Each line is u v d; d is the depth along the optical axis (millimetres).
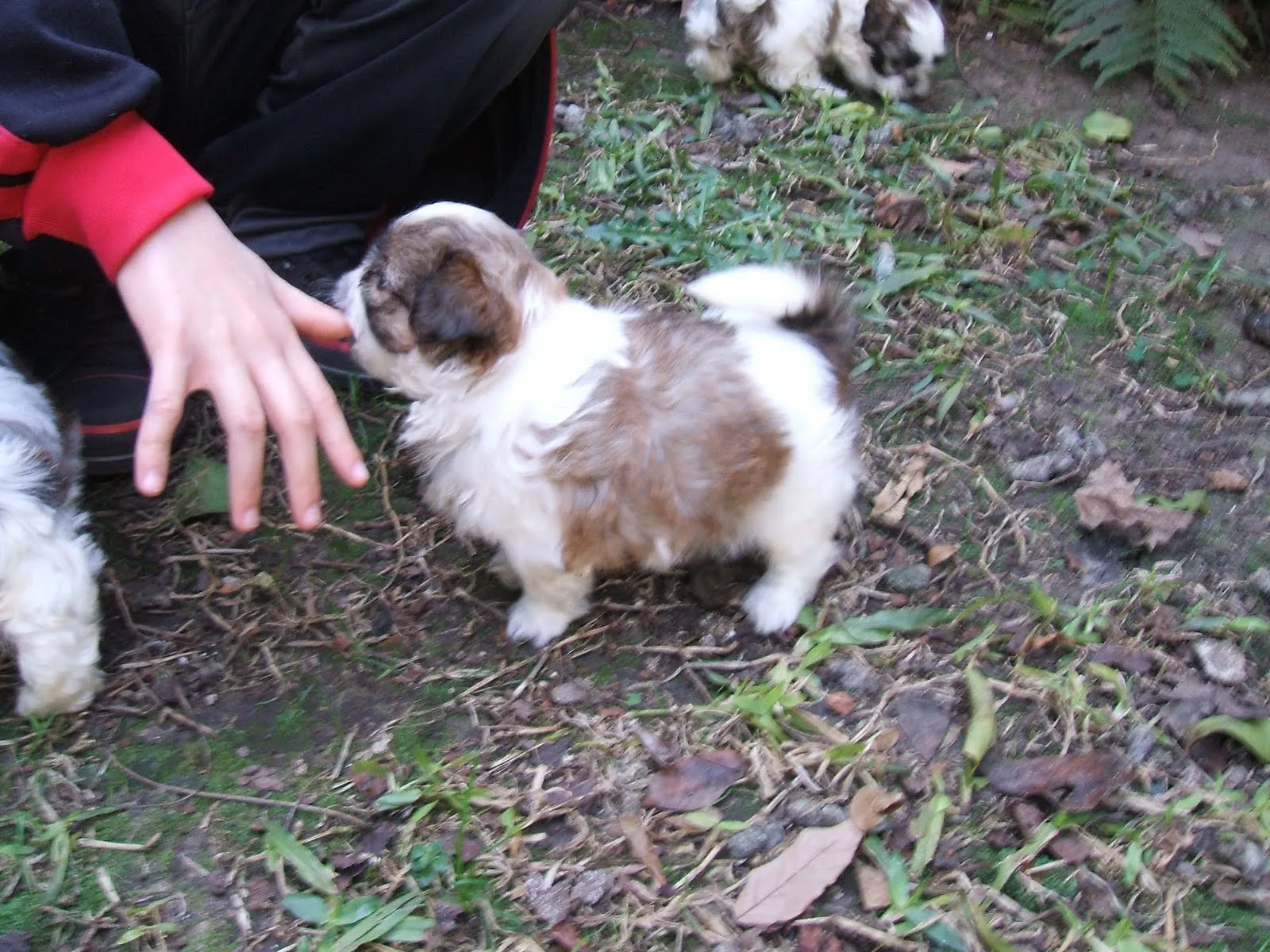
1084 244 1151
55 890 722
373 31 892
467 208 806
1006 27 1476
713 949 708
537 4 905
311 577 881
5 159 710
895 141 1270
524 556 816
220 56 944
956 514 933
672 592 883
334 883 729
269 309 712
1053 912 729
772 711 803
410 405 908
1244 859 751
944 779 781
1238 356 1068
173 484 925
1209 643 852
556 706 817
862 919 723
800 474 812
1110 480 948
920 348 1049
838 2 1288
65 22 732
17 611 755
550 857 744
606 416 774
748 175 1214
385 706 815
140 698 812
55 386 897
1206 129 1326
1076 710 808
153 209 701
